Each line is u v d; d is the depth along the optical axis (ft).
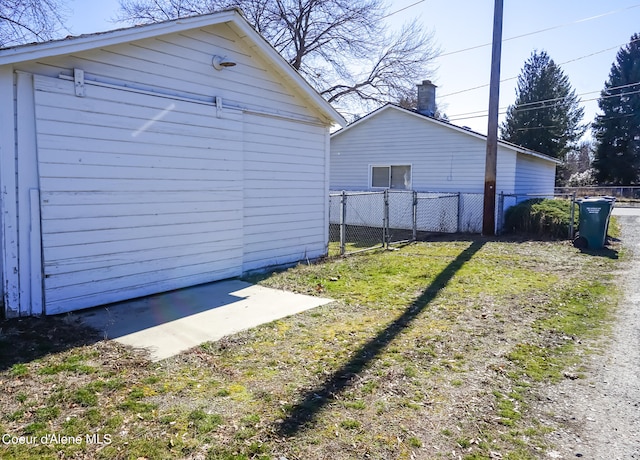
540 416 8.90
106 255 16.31
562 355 12.16
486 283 20.83
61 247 15.05
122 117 16.55
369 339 13.14
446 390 9.94
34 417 8.41
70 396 9.26
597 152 123.85
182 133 18.74
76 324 14.14
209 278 20.33
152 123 17.56
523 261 26.81
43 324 13.89
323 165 27.50
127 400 9.16
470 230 44.11
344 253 29.25
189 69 19.01
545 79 119.14
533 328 14.38
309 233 26.76
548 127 117.91
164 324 14.30
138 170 17.19
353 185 54.08
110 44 15.66
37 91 14.20
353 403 9.22
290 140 24.76
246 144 21.99
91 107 15.60
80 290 15.64
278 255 24.43
